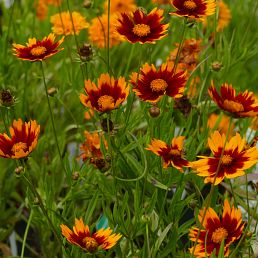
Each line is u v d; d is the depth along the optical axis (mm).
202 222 777
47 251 1031
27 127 822
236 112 740
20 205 1157
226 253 784
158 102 938
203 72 1066
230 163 780
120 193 972
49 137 1168
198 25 1100
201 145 947
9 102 888
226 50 1078
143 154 869
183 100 990
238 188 967
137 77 848
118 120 935
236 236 794
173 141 851
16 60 1174
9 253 1092
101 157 947
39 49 872
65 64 1147
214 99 745
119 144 927
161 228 922
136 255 896
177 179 937
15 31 1200
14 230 1123
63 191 1121
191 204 890
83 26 1093
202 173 778
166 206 965
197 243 811
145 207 911
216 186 915
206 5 887
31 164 1080
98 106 823
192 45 1046
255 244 882
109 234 803
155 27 886
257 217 890
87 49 935
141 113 964
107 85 846
